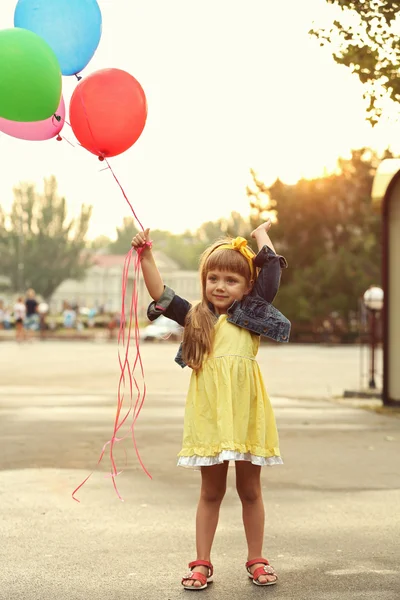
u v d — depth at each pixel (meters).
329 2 10.00
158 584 4.77
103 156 5.57
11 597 4.54
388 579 4.85
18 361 26.95
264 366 25.94
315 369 24.52
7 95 5.21
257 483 4.98
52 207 116.50
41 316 49.41
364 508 6.60
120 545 5.55
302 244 52.06
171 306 5.03
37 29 5.55
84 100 5.44
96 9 5.66
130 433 10.53
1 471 8.05
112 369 23.31
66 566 5.10
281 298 47.66
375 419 12.18
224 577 4.90
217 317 4.98
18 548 5.48
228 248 5.02
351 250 50.62
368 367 25.53
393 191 14.21
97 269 128.50
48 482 7.56
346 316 47.09
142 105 5.55
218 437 4.77
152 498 6.94
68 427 11.07
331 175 52.84
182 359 4.93
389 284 14.09
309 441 10.01
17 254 115.62
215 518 4.94
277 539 5.71
